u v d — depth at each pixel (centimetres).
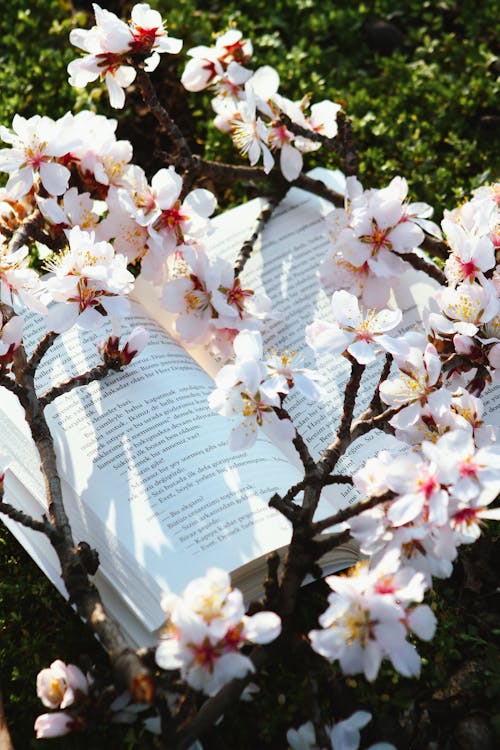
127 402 79
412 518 65
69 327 73
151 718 69
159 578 71
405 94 107
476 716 74
